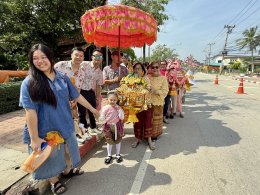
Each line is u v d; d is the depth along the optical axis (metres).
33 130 2.67
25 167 2.65
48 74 2.80
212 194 3.18
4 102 7.04
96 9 4.29
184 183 3.44
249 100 11.49
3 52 13.28
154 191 3.22
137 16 4.22
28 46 12.70
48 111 2.77
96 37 5.69
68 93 3.06
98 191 3.22
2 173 3.29
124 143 5.10
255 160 4.27
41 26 12.28
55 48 13.84
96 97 5.21
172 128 6.34
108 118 4.03
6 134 4.91
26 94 2.62
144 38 5.78
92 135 4.94
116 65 5.32
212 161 4.21
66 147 3.11
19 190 2.98
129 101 4.46
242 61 73.69
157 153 4.55
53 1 11.97
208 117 7.69
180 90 7.49
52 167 2.93
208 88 18.05
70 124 3.05
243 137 5.58
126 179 3.54
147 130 4.76
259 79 31.53
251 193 3.21
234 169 3.91
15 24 12.30
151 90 4.88
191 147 4.89
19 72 9.52
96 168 3.89
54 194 3.12
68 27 12.80
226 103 10.57
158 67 5.05
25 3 12.09
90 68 4.76
